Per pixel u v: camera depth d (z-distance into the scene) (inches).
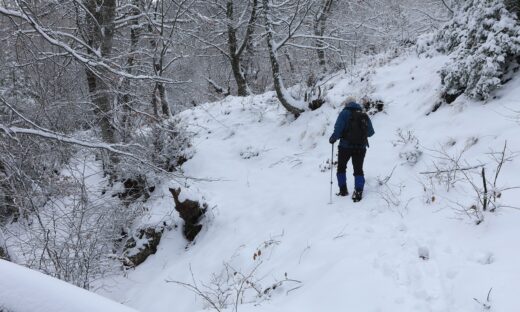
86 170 407.5
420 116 297.1
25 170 274.1
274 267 204.4
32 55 279.9
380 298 146.2
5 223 319.3
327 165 300.2
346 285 156.6
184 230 300.4
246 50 691.4
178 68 644.1
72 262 251.9
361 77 396.5
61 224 273.6
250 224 268.4
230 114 459.2
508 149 210.4
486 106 255.1
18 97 298.5
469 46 283.0
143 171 336.2
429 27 565.9
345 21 606.9
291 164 328.2
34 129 250.2
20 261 265.1
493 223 166.1
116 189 364.8
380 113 330.6
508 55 264.7
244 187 319.6
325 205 243.9
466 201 190.1
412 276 153.9
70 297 59.5
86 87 362.9
